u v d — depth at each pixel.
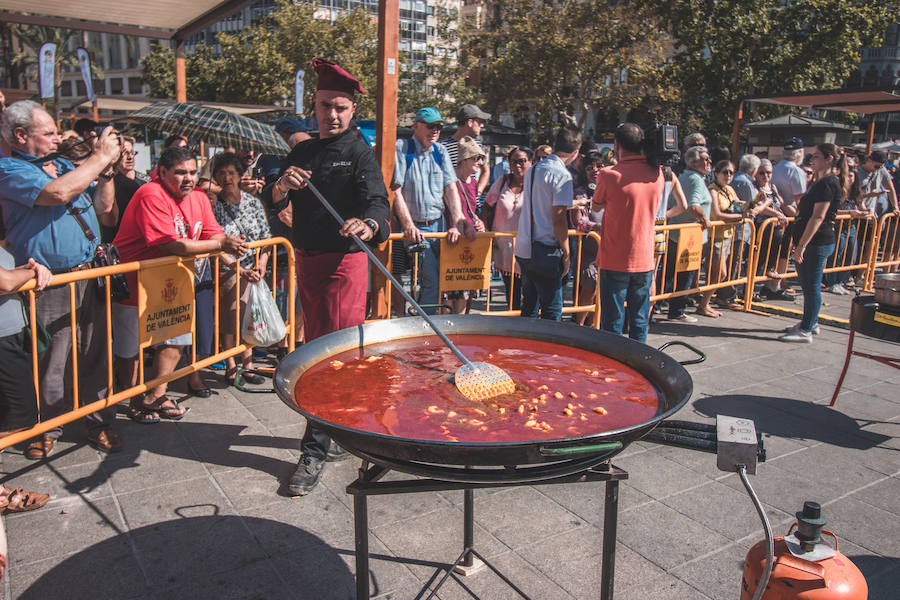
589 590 2.69
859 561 2.95
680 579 2.78
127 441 3.96
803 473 3.78
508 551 2.95
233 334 4.94
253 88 30.55
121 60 57.69
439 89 35.41
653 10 24.41
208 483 3.48
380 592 2.65
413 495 3.43
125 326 3.97
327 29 30.80
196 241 4.02
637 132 4.62
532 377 2.24
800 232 6.29
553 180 4.93
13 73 33.50
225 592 2.62
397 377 2.23
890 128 38.72
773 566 1.97
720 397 4.96
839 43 19.97
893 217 9.64
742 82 20.28
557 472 1.82
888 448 4.14
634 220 4.69
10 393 3.13
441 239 5.49
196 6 7.12
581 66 28.14
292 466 3.70
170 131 4.94
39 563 2.76
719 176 7.41
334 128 3.32
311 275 3.45
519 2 29.47
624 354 2.42
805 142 16.42
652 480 3.67
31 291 3.12
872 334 4.30
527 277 5.36
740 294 8.62
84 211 3.67
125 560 2.80
